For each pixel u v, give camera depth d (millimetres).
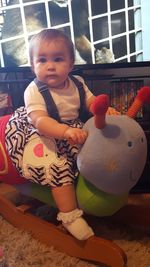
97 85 1435
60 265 952
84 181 953
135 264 944
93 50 1487
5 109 1442
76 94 1024
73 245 983
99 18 1459
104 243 913
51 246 1043
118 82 1423
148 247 1025
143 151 896
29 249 1027
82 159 876
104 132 864
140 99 942
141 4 1436
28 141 988
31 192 1101
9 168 1040
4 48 1469
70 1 1431
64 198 946
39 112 939
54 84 971
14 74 1483
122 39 1485
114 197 939
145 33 1467
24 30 1449
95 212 973
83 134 871
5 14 1425
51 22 1452
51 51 942
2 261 958
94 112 826
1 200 1220
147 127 1316
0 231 1141
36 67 970
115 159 855
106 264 928
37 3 1423
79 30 1466
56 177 947
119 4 1445
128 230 1122
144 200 1299
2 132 1050
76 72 1375
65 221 944
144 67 1439
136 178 921
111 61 1497
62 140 973
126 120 898
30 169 972
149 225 1113
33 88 979
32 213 1214
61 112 986
